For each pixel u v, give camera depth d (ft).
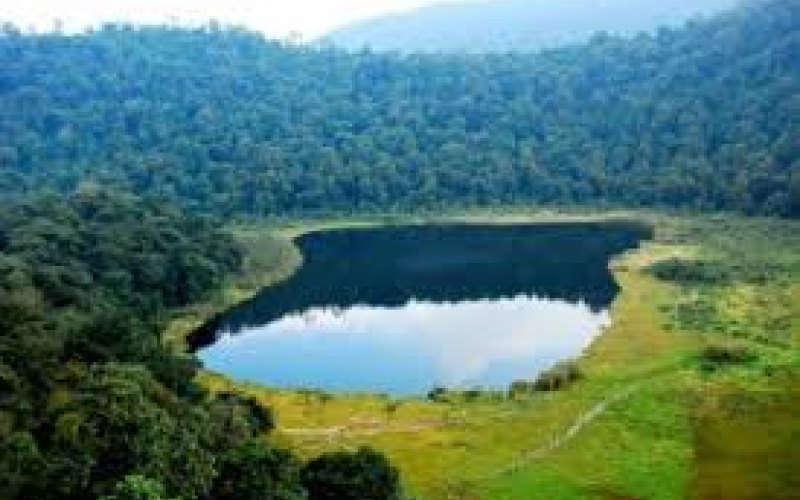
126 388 211.82
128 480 179.01
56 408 218.18
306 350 426.51
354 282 565.12
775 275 496.64
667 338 395.14
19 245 438.81
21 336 253.24
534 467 272.51
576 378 348.18
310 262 621.31
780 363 350.23
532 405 325.01
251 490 207.51
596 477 265.75
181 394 273.75
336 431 306.35
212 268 510.99
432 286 549.95
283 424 313.32
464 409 326.03
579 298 500.74
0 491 188.44
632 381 340.80
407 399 342.03
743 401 316.81
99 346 269.64
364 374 388.37
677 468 271.49
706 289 478.18
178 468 199.52
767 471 266.77
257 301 522.47
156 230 509.76
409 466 275.18
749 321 411.34
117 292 426.10
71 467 192.65
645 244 615.57
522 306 492.95
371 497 219.20
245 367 400.67
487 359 404.57
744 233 626.23
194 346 435.53
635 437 292.81
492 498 252.21
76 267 421.18
